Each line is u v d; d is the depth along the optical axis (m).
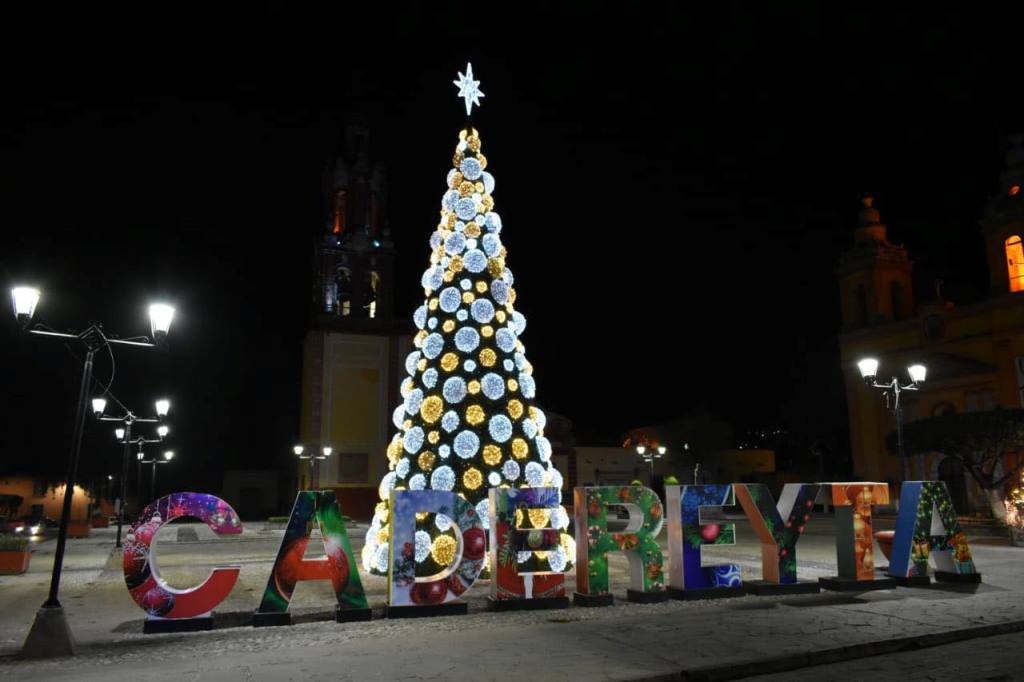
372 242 40.59
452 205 14.60
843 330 43.47
